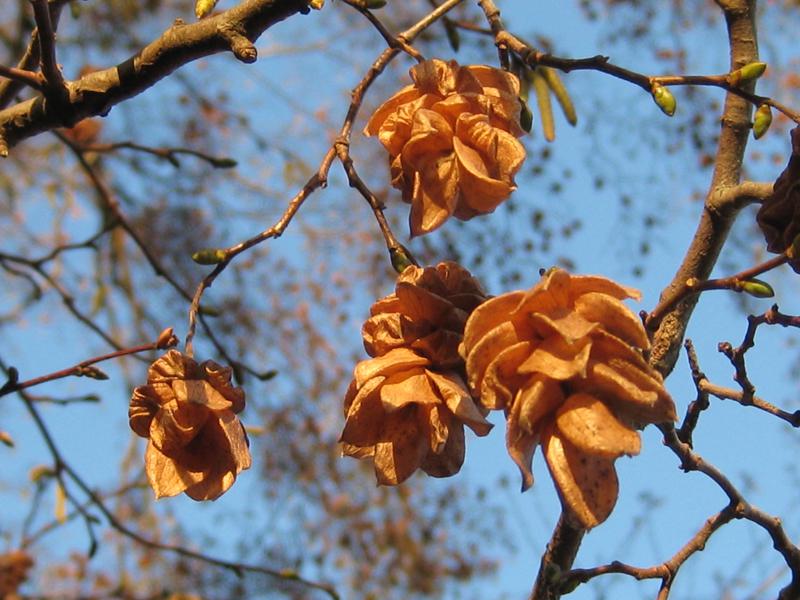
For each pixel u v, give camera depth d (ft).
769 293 0.74
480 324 0.64
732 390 0.86
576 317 0.63
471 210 0.78
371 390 0.70
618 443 0.60
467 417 0.68
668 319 0.88
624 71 0.85
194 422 0.76
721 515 0.87
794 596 0.88
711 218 0.86
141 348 0.85
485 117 0.79
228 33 0.85
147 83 0.87
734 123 0.89
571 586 0.86
